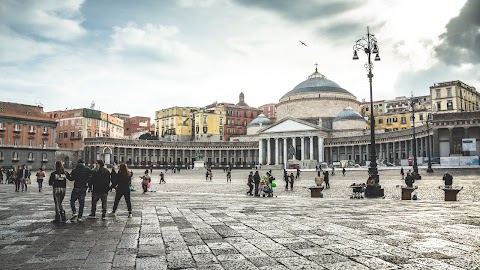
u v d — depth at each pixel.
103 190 16.28
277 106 145.88
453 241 11.05
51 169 106.44
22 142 102.44
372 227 13.52
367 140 111.31
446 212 17.83
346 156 118.81
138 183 52.94
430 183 42.75
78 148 125.88
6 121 99.50
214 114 149.88
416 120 129.38
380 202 23.83
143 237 12.09
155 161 131.25
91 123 129.00
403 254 9.53
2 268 8.55
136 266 8.67
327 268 8.34
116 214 17.94
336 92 135.25
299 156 124.19
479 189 33.62
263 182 30.20
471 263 8.65
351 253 9.69
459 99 111.62
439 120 80.44
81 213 15.69
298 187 43.50
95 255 9.74
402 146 108.75
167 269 8.43
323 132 118.75
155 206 21.78
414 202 23.64
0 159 96.12
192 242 11.27
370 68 30.31
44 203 23.17
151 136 147.00
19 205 21.94
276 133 122.06
